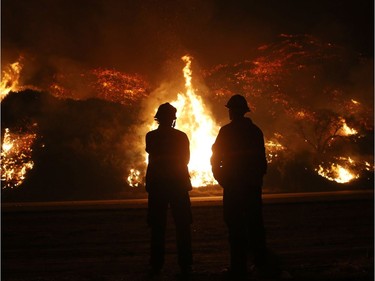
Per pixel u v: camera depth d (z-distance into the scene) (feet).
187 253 18.92
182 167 19.44
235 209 18.52
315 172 63.72
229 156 18.74
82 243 26.45
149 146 19.63
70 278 18.79
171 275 19.22
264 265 18.90
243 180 18.57
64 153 62.44
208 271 19.76
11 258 23.48
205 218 32.42
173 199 19.20
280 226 30.04
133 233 28.63
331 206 35.91
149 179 19.44
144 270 20.58
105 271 20.54
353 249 24.16
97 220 31.91
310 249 24.35
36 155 62.13
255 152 18.83
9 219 32.07
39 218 32.37
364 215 33.06
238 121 19.10
